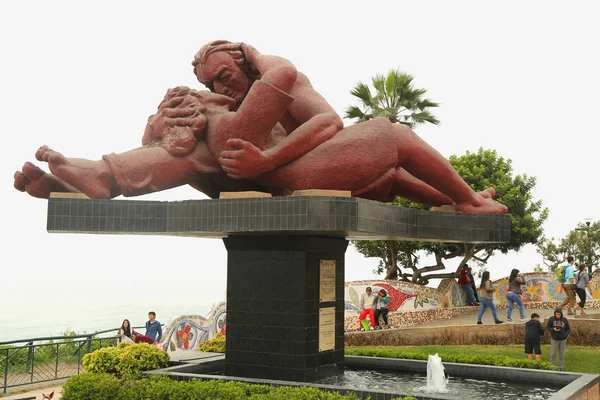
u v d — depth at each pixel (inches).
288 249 420.5
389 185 411.5
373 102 1037.8
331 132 397.4
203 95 418.9
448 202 462.3
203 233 404.5
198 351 622.5
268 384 378.9
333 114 404.8
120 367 443.5
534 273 1010.1
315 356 420.8
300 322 413.4
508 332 748.0
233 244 439.2
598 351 671.8
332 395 328.2
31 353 562.9
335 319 446.0
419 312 909.8
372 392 344.5
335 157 388.5
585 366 612.1
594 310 920.3
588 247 1512.1
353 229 360.5
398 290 909.8
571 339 718.5
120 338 646.5
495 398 378.6
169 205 395.9
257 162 384.2
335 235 419.5
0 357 575.2
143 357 454.3
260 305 427.5
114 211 387.5
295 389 342.0
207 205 385.4
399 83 1023.6
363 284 905.5
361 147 392.5
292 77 393.7
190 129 406.6
